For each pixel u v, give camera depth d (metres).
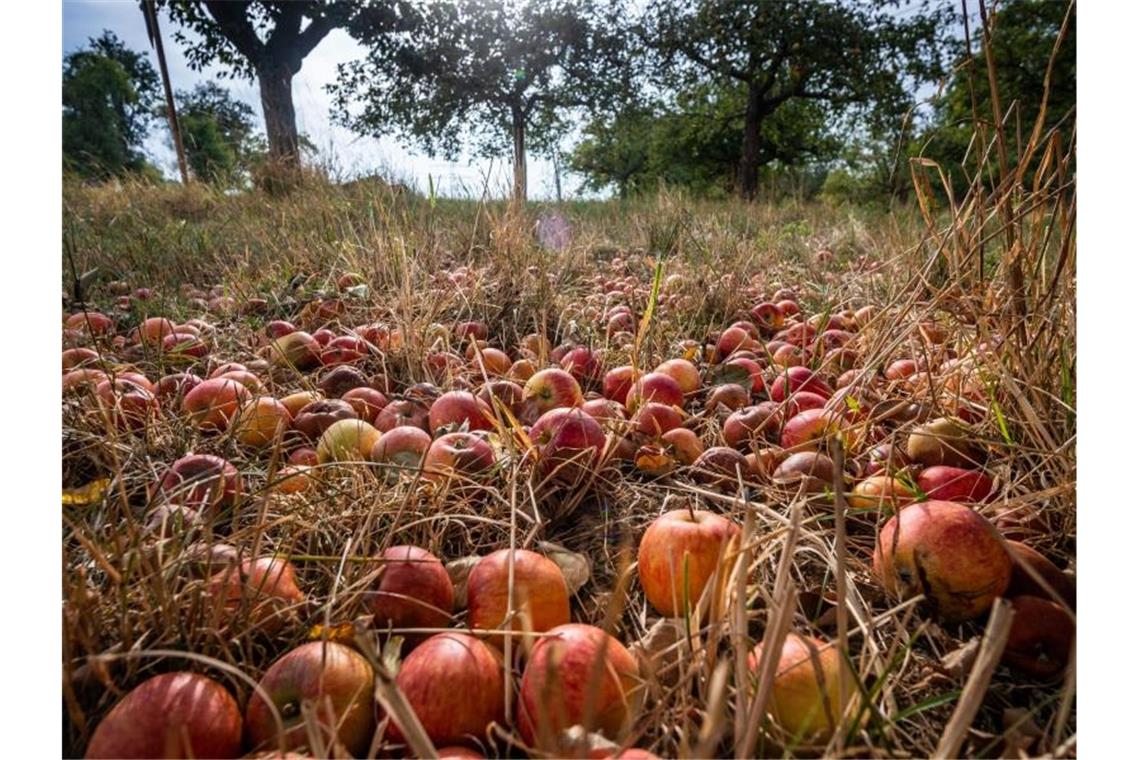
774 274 5.35
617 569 1.59
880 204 11.23
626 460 2.05
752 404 2.57
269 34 18.25
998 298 1.93
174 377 2.44
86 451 1.82
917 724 1.16
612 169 31.05
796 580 1.49
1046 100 1.74
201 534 1.44
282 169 8.38
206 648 1.16
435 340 3.02
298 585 1.43
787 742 1.02
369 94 20.80
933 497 1.67
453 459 1.76
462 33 19.97
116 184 8.20
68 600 1.14
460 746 1.03
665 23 23.70
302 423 2.08
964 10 1.85
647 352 2.97
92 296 4.00
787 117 27.44
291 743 1.01
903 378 2.41
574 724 0.99
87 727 1.04
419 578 1.29
